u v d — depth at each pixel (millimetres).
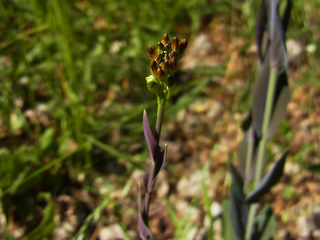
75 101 293
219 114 349
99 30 387
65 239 274
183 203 299
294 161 314
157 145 128
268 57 179
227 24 428
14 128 315
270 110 187
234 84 367
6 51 331
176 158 325
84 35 378
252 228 219
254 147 200
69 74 300
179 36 377
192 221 286
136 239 279
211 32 420
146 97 355
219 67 365
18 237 270
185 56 397
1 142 315
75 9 364
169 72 118
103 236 278
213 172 317
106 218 286
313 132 331
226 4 435
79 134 296
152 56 122
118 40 396
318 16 374
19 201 278
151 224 287
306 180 304
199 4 419
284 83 181
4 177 272
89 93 344
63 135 310
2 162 274
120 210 293
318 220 285
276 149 323
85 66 340
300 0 369
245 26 420
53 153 305
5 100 314
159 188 306
